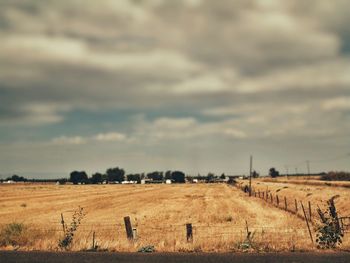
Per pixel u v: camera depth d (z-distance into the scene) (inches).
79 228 1177.4
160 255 591.2
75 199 2925.7
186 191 4197.8
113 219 1541.6
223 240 704.4
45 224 1318.9
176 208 2063.2
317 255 573.6
